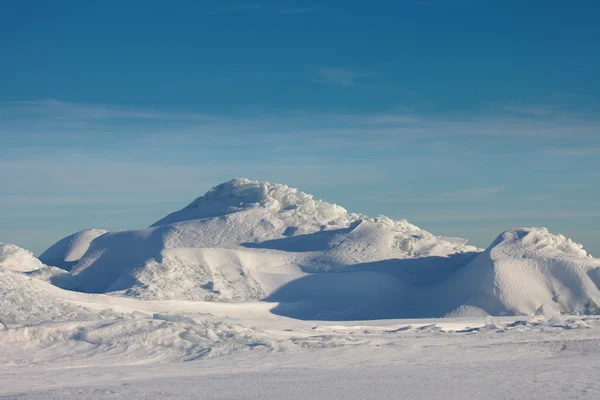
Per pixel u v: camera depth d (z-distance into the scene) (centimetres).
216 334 2772
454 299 6375
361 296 6862
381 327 4112
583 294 6031
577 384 1859
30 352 2422
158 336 2591
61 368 2194
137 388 1780
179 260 7562
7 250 8119
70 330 2608
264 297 7062
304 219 8806
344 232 8231
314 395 1683
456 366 2314
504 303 5972
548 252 6606
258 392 1723
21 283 3197
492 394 1697
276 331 3369
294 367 2264
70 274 8062
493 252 6675
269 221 8694
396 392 1728
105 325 2644
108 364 2283
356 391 1744
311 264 7581
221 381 1914
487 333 3644
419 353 2681
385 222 8638
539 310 5881
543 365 2328
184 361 2377
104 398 1620
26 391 1745
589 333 3622
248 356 2472
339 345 2819
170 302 5734
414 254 7881
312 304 6800
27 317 2759
